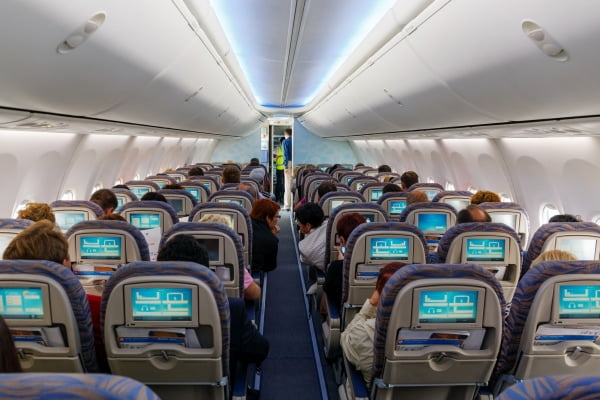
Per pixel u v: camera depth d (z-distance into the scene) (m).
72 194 7.97
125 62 3.75
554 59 3.00
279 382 3.80
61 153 6.62
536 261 2.65
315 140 20.77
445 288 2.06
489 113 4.89
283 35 5.41
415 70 4.91
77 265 3.32
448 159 9.77
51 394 0.66
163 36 3.90
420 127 7.65
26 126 4.86
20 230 3.38
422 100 5.73
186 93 6.25
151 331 2.13
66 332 2.06
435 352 2.18
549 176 6.27
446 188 11.07
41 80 3.21
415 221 4.70
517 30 2.95
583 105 3.58
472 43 3.54
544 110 4.08
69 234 3.25
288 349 4.45
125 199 6.17
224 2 4.39
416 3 3.76
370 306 2.71
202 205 4.42
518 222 4.93
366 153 18.95
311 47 6.28
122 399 0.67
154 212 4.63
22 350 2.08
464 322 2.12
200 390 2.35
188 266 2.05
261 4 4.29
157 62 4.34
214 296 2.06
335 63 7.65
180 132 10.54
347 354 2.68
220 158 21.48
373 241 3.35
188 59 4.99
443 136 8.14
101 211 4.62
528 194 7.15
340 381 3.48
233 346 2.71
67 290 2.00
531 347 2.17
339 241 4.55
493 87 4.07
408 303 2.07
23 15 2.26
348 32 5.48
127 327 2.12
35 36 2.53
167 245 2.45
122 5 2.89
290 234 10.67
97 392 0.67
